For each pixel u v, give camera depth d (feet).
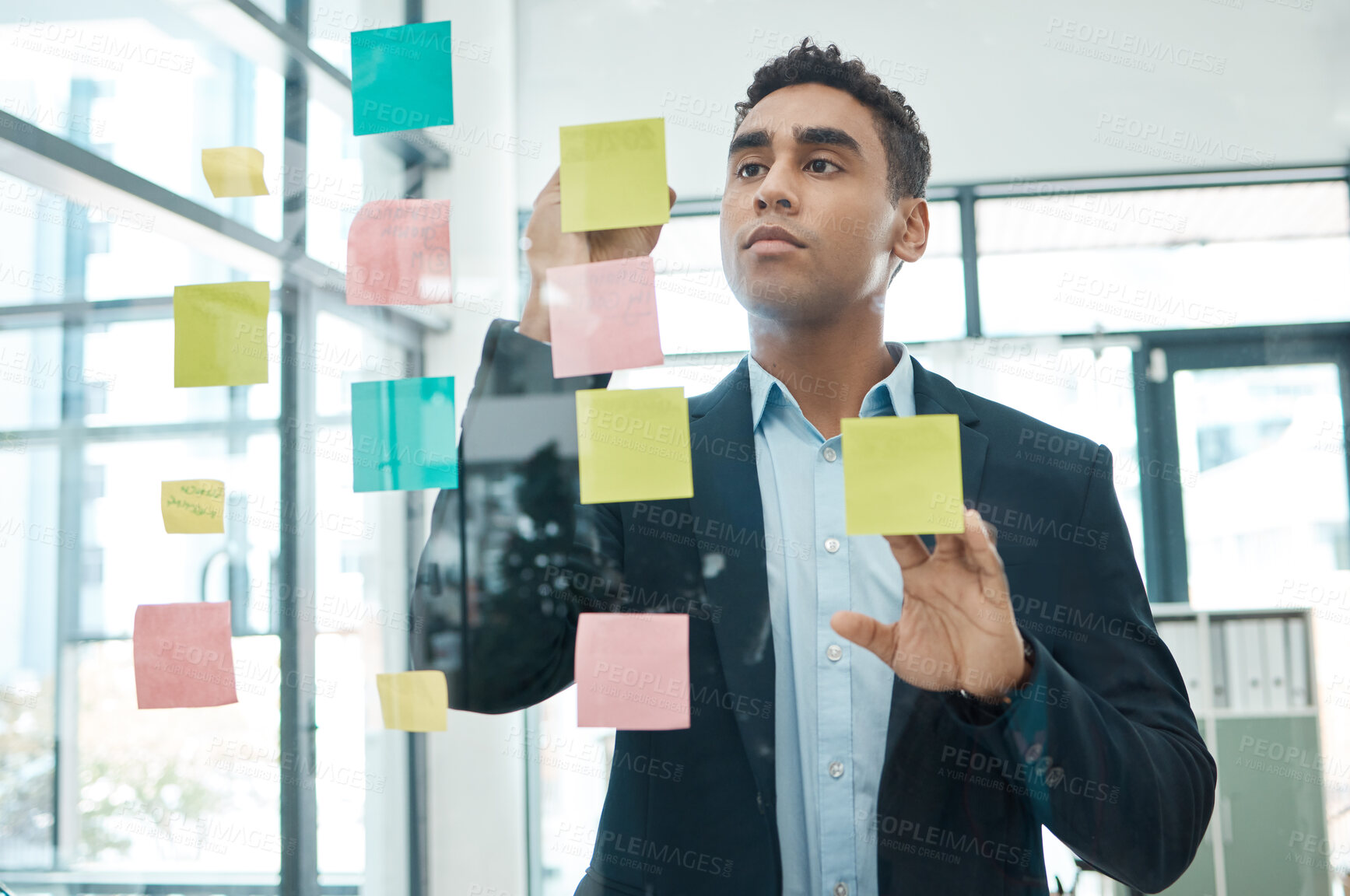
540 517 2.80
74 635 5.95
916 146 2.90
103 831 5.92
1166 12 6.38
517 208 6.48
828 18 5.97
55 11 5.10
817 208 2.78
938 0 6.31
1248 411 6.47
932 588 2.16
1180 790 2.30
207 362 3.01
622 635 2.55
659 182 2.68
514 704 2.79
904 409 2.80
